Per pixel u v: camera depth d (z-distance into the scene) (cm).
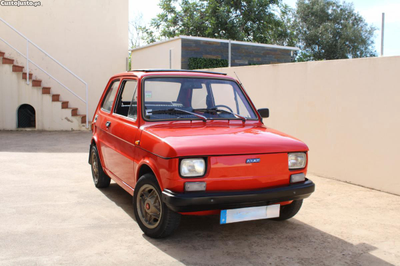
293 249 403
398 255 394
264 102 857
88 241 411
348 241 429
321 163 736
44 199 562
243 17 2577
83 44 1561
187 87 495
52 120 1391
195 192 371
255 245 411
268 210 408
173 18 2714
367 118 648
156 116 457
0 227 447
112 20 1608
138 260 368
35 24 1503
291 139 430
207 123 467
